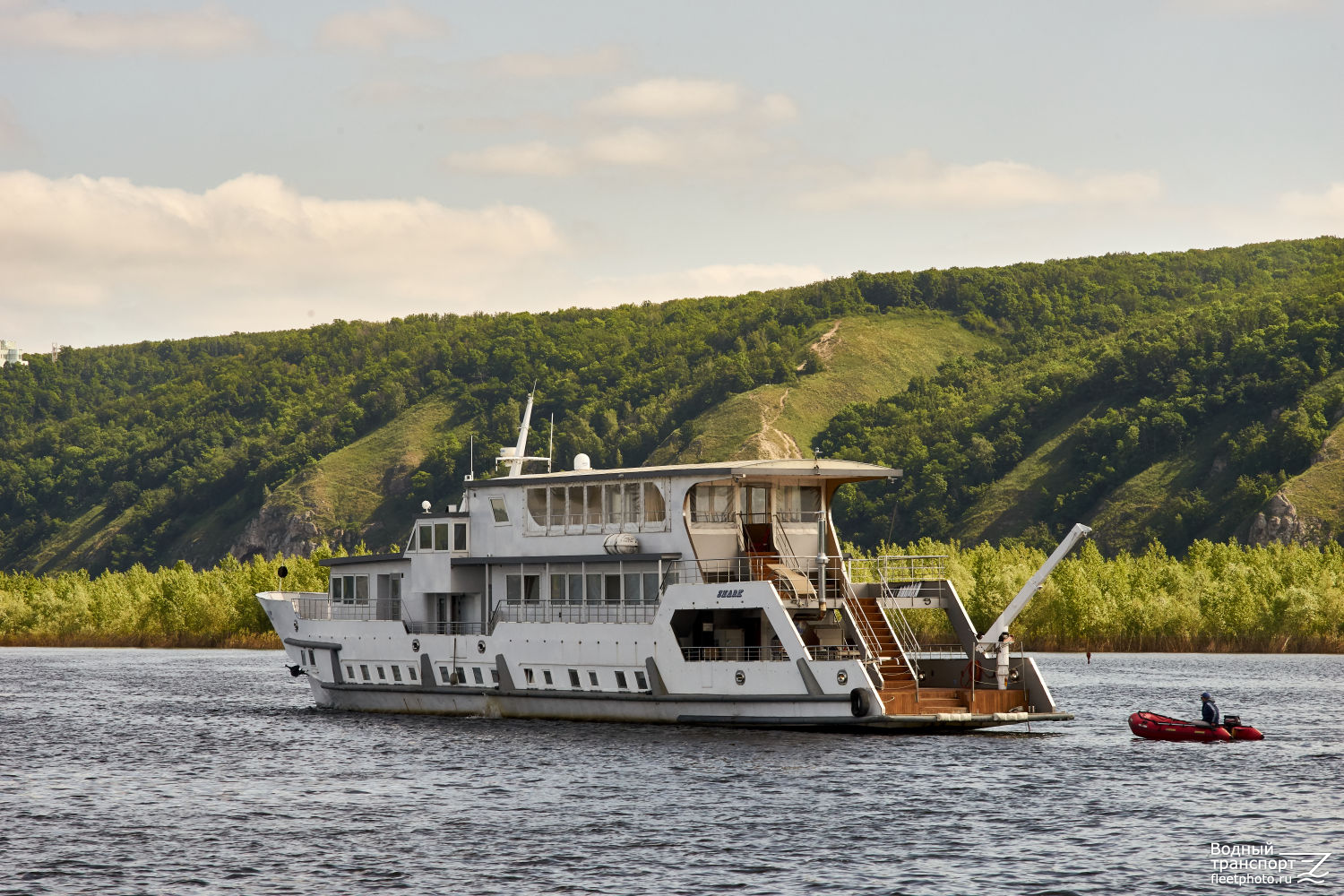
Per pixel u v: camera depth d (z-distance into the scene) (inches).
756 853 3132.4
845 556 4813.0
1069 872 2997.0
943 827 3378.4
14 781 4252.0
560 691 4808.1
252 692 7667.3
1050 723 5418.3
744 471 4512.8
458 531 5167.3
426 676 5187.0
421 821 3496.6
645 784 3863.2
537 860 3088.1
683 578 4586.6
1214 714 4960.6
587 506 4854.8
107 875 3016.7
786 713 4313.5
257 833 3400.6
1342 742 4918.8
